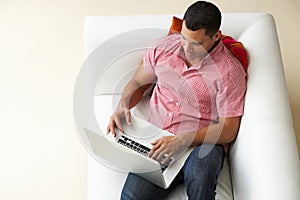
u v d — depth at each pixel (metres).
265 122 1.85
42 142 2.56
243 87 1.96
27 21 2.96
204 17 1.84
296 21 2.94
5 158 2.51
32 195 2.42
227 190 1.97
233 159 1.98
